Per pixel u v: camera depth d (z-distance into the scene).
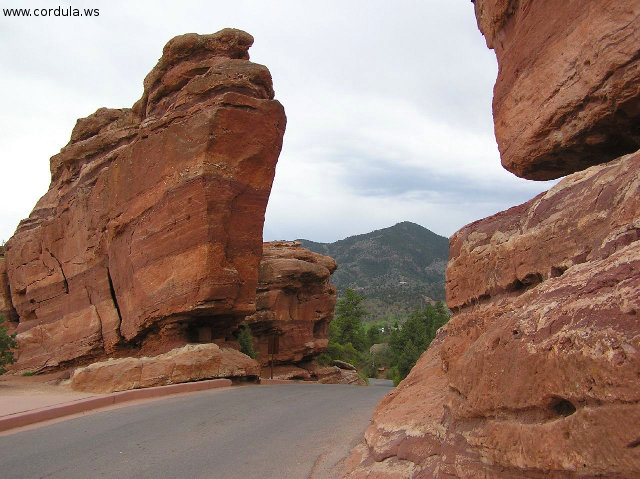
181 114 19.94
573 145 6.20
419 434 6.32
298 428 10.30
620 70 5.20
